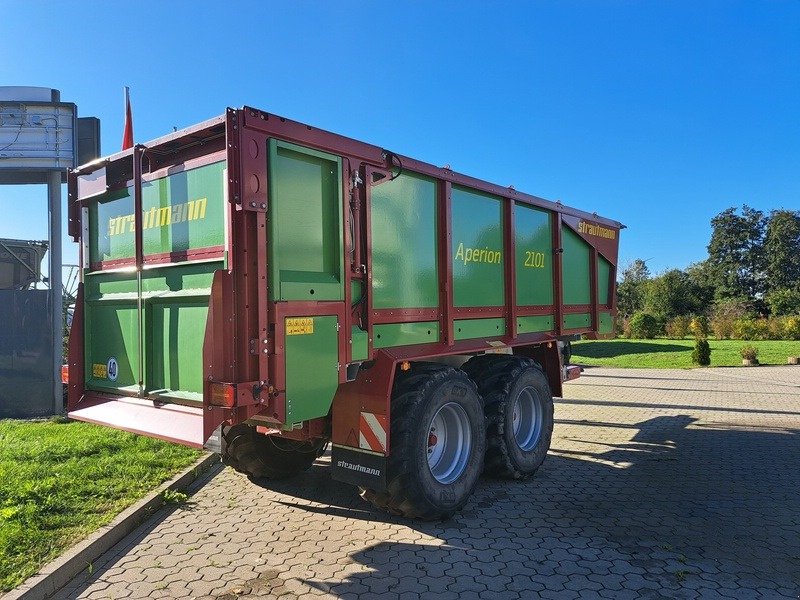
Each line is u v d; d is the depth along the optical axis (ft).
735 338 94.63
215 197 11.93
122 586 11.18
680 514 15.38
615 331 27.63
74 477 16.24
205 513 15.26
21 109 26.73
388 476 13.52
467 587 11.18
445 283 16.10
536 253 20.89
